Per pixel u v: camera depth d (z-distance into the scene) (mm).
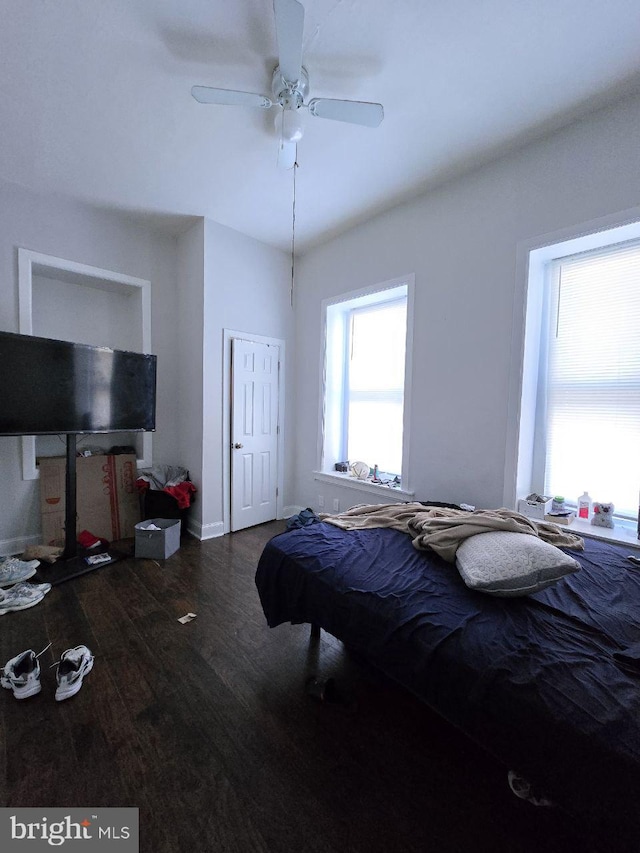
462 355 2467
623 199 1812
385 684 1551
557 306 2262
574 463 2238
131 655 1715
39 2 1399
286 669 1647
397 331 3166
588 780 747
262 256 3514
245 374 3439
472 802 1085
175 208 2934
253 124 2029
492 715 901
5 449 2738
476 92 1782
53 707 1410
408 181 2512
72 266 2893
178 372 3541
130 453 3359
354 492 3268
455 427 2521
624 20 1423
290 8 1237
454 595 1279
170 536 2859
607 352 2102
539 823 1027
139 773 1158
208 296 3141
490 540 1438
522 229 2164
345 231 3252
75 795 1089
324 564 1539
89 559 2676
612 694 855
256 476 3607
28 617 2002
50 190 2701
